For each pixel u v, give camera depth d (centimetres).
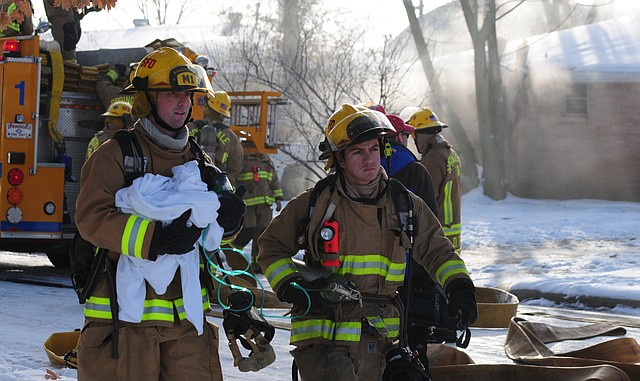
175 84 391
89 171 385
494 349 782
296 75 2470
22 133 1116
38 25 1132
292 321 451
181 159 398
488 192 3022
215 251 414
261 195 1247
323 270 439
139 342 382
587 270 1368
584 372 591
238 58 2830
